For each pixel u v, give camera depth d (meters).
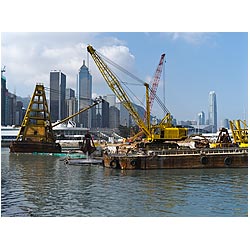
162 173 42.69
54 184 34.78
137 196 27.67
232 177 38.69
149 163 46.94
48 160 67.94
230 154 47.75
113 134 165.38
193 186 32.53
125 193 29.08
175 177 38.97
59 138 145.25
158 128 61.31
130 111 69.81
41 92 100.88
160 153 48.66
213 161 47.47
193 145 68.44
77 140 153.62
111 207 23.81
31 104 99.75
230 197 27.11
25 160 68.00
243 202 25.25
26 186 33.50
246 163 47.75
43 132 99.88
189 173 42.47
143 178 38.41
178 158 47.28
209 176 39.66
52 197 27.56
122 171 45.56
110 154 52.16
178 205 24.34
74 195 28.38
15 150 91.19
